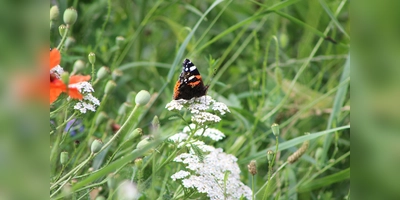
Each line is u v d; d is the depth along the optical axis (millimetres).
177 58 2436
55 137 2340
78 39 2615
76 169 2217
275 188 2502
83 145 2332
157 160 2379
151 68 2684
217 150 2301
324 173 2549
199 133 2297
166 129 2531
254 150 2488
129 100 2439
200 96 2270
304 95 2629
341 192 2520
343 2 2576
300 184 2449
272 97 2592
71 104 2229
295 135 2605
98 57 2553
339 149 2562
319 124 2621
